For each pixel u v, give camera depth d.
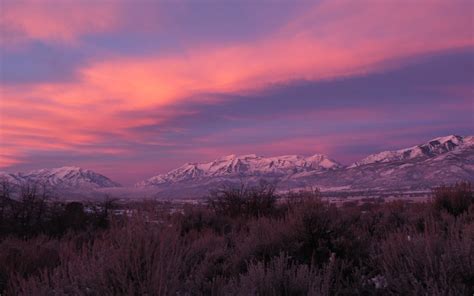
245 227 12.27
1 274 7.19
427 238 6.01
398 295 5.19
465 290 4.85
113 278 4.89
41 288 5.07
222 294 5.15
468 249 5.31
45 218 20.66
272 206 15.09
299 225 7.74
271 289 5.18
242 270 7.10
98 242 6.18
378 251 6.91
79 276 5.18
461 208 10.92
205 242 8.77
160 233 5.62
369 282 5.84
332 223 7.86
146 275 4.89
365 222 10.22
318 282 5.27
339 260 6.78
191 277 5.86
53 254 8.37
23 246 9.19
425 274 5.18
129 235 5.38
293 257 7.27
